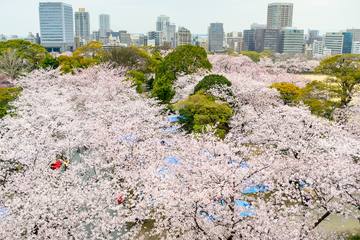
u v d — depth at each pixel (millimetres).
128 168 15281
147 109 22359
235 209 10344
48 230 9430
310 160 13367
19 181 12164
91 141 17109
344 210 11992
